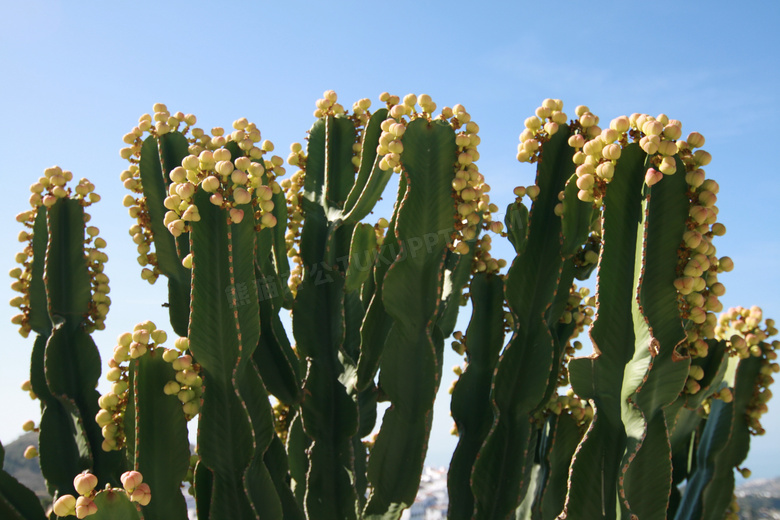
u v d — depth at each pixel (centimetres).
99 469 304
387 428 272
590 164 217
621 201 207
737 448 310
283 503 289
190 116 330
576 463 204
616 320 205
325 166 341
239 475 243
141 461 230
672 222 202
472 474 262
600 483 204
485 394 285
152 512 230
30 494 297
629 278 206
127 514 185
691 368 227
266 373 310
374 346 295
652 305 200
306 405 313
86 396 314
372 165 315
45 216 333
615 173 208
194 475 267
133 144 321
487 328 288
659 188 202
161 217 313
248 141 307
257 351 309
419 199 261
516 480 257
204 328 236
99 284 329
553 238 261
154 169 317
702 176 202
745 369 312
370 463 275
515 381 262
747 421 312
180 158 317
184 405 242
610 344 205
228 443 241
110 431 244
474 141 266
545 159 264
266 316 307
